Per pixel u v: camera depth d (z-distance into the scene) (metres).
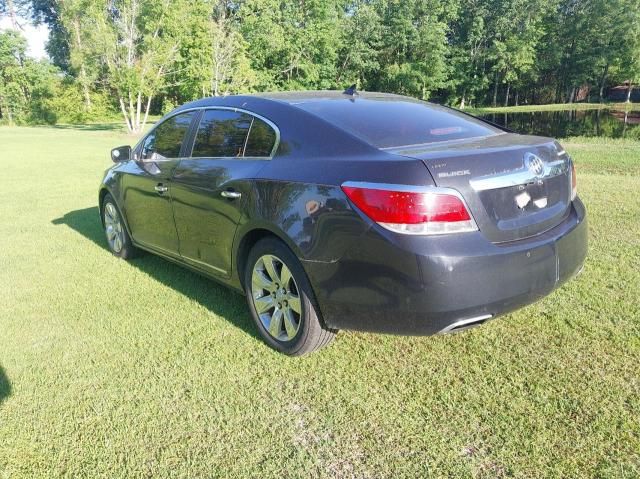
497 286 2.60
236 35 32.66
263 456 2.37
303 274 2.94
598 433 2.40
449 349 3.21
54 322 3.82
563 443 2.35
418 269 2.48
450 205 2.50
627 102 58.44
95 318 3.87
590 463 2.22
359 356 3.18
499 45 53.12
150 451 2.43
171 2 28.80
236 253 3.42
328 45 43.28
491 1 55.03
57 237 6.25
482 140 3.05
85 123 44.03
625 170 10.38
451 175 2.53
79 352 3.36
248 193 3.22
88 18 28.50
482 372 2.94
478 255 2.53
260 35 38.25
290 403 2.74
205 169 3.68
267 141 3.31
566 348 3.14
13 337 3.60
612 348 3.12
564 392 2.71
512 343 3.24
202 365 3.15
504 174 2.69
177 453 2.41
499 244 2.64
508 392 2.74
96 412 2.72
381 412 2.63
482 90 61.38
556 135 21.00
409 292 2.52
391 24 50.84
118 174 4.88
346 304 2.74
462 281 2.50
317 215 2.78
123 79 29.12
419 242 2.48
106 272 4.92
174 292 4.34
